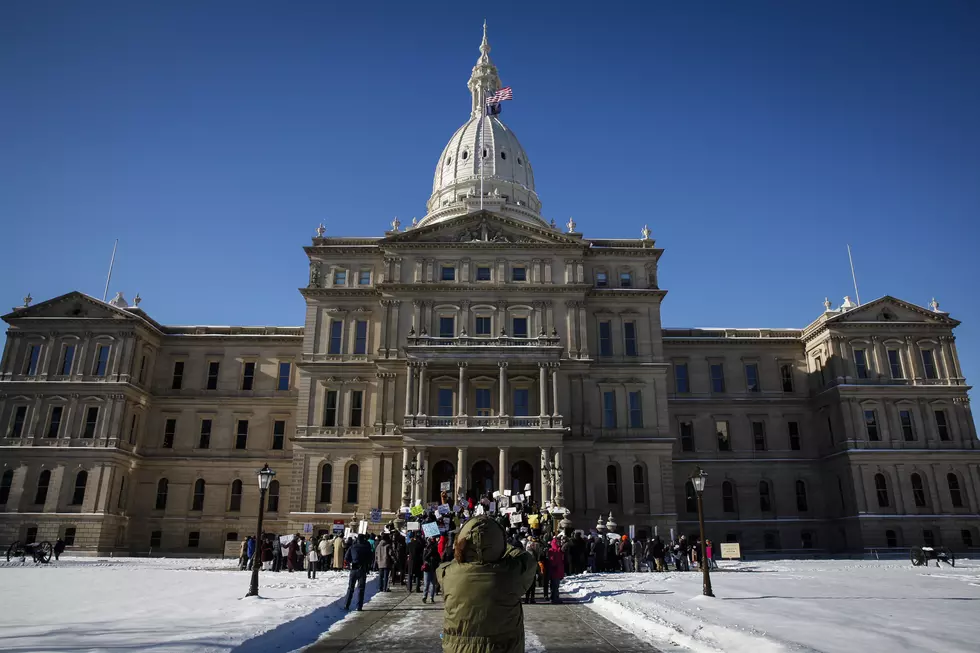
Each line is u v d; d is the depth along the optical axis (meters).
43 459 72.31
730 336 86.56
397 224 77.12
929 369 78.50
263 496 28.98
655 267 75.31
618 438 68.44
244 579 38.16
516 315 70.31
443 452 64.44
